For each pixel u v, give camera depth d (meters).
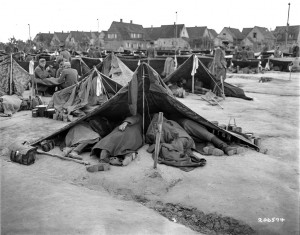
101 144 6.98
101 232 4.23
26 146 7.01
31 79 13.38
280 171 6.57
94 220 4.51
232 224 4.89
